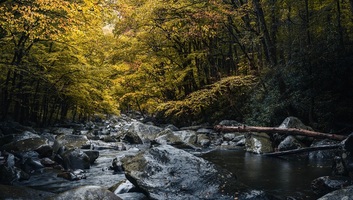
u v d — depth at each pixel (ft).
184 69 71.51
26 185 24.04
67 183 25.00
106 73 64.28
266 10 58.39
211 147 46.01
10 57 50.03
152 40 68.80
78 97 62.03
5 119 52.80
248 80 56.70
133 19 61.57
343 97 42.91
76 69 53.26
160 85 73.46
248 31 57.82
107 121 110.63
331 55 41.88
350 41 45.73
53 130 61.21
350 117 42.16
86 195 17.02
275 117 49.32
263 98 55.06
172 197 19.98
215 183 20.97
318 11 50.60
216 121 68.95
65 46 53.01
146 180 21.48
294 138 39.06
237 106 67.72
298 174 28.07
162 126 79.20
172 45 72.28
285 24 56.95
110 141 51.80
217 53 77.92
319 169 30.04
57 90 55.62
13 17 38.27
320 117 44.14
